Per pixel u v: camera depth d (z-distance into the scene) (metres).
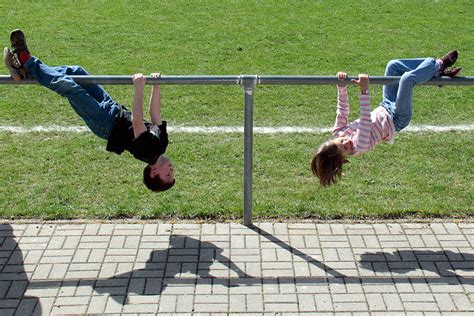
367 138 5.52
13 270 5.73
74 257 5.89
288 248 6.00
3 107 8.93
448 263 5.82
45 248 6.01
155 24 12.20
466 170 7.46
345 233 6.24
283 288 5.51
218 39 11.49
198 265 5.78
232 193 6.93
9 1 13.45
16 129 8.35
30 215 6.54
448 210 6.60
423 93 9.45
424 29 12.10
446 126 8.51
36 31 11.77
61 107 8.98
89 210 6.61
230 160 7.63
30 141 8.05
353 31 11.95
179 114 8.77
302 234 6.21
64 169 7.43
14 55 5.59
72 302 5.36
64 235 6.20
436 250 5.99
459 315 5.22
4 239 6.14
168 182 5.64
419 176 7.31
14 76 5.61
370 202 6.74
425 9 13.23
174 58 10.64
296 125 8.50
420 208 6.62
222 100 9.20
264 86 9.60
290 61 10.58
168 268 5.74
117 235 6.20
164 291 5.48
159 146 5.48
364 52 10.97
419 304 5.34
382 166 7.52
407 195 6.91
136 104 5.43
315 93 9.42
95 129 5.66
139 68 10.22
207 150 7.84
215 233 6.23
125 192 6.96
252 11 12.97
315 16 12.73
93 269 5.73
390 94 5.96
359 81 5.56
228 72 10.10
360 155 7.73
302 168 7.47
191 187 7.06
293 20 12.48
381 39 11.59
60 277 5.64
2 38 11.34
